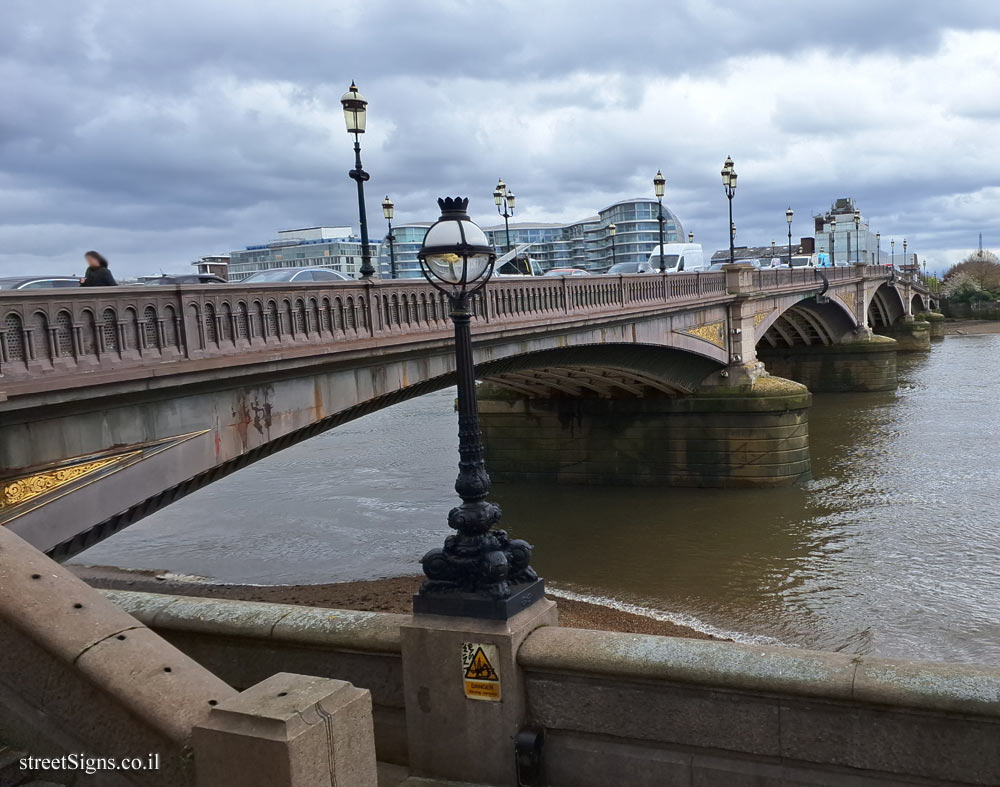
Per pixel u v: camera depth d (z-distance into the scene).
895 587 20.38
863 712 4.82
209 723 3.68
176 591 21.36
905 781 4.75
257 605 6.62
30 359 8.84
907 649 16.73
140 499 10.33
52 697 4.02
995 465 33.56
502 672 5.54
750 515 27.97
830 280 54.47
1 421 8.77
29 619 4.04
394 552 25.25
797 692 4.89
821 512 27.84
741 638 17.61
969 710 4.52
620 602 20.28
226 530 29.09
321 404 13.62
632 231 118.44
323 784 3.66
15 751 4.05
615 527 27.41
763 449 31.69
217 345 11.38
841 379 62.12
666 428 33.00
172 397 10.83
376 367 15.02
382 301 15.09
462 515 5.79
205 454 11.30
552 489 33.69
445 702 5.73
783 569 22.28
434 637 5.71
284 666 6.35
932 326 115.31
